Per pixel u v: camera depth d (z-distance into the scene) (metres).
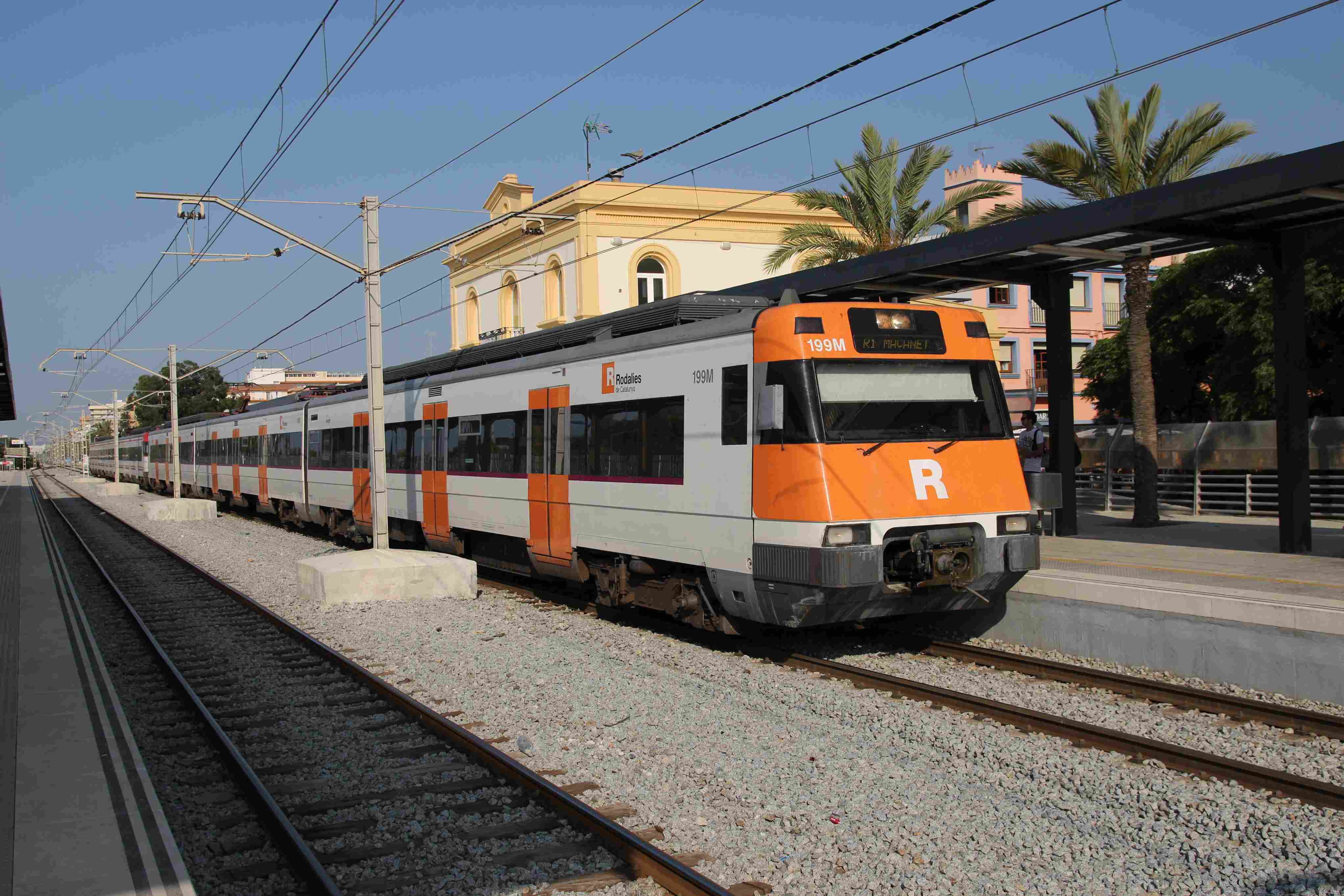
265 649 11.30
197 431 39.03
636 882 5.06
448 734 7.48
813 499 8.94
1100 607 9.59
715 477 10.04
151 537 26.14
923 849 5.35
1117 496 21.95
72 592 16.48
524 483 13.84
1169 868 5.12
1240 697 8.22
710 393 10.16
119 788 6.42
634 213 31.83
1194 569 10.98
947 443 9.59
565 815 5.85
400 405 18.44
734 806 6.03
